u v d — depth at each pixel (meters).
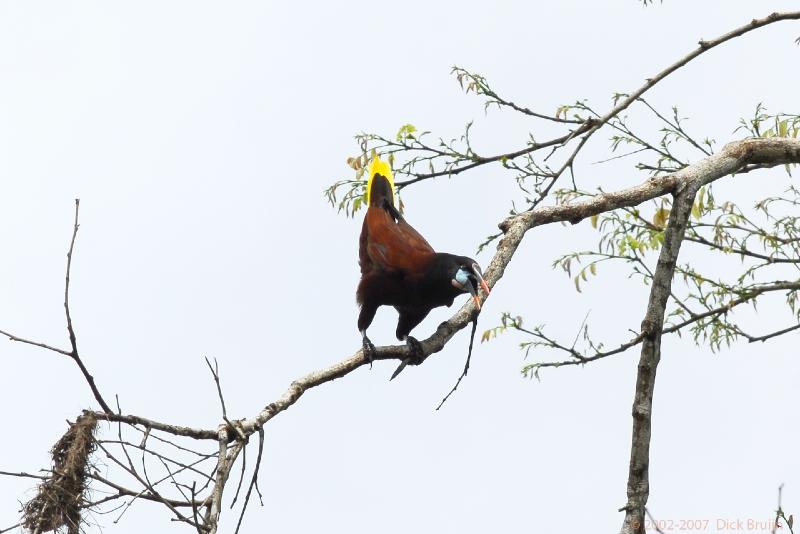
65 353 8.30
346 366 10.65
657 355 10.95
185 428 8.70
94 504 8.07
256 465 8.86
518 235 11.90
